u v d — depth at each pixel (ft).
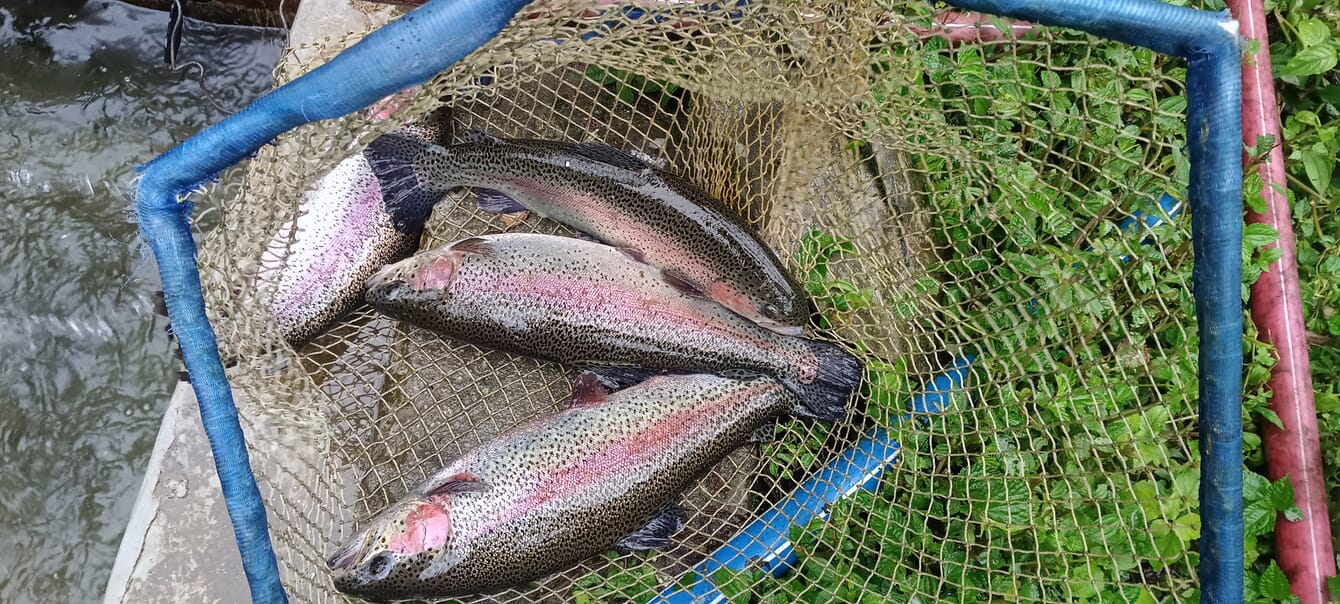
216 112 3.80
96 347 3.54
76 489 3.44
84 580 3.37
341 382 2.91
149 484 2.83
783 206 2.80
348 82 1.57
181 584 2.79
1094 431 2.61
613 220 2.69
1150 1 1.62
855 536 2.69
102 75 3.74
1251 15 2.75
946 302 2.83
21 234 3.60
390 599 2.49
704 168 2.97
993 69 2.76
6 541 3.37
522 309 2.72
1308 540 2.57
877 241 2.87
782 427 2.83
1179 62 2.82
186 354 1.82
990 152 2.52
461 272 2.69
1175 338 2.69
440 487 2.47
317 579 2.64
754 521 2.71
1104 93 2.53
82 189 3.67
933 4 2.40
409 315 2.75
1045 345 2.58
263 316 2.47
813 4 2.30
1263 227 2.64
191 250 1.78
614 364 2.76
